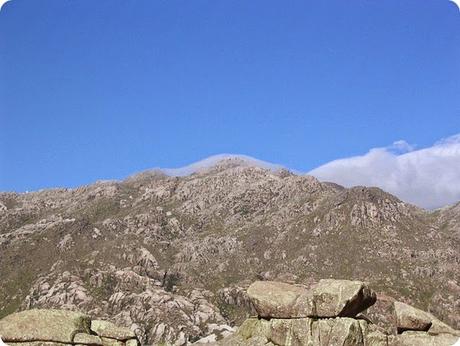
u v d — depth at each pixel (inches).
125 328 1080.2
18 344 975.0
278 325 1063.6
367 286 1034.7
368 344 1010.1
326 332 1015.6
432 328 1043.3
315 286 1064.8
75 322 1034.1
